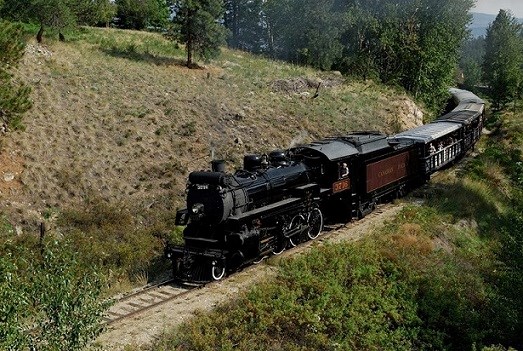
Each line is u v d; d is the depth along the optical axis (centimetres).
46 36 2673
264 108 2647
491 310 1409
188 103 2422
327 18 4166
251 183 1418
